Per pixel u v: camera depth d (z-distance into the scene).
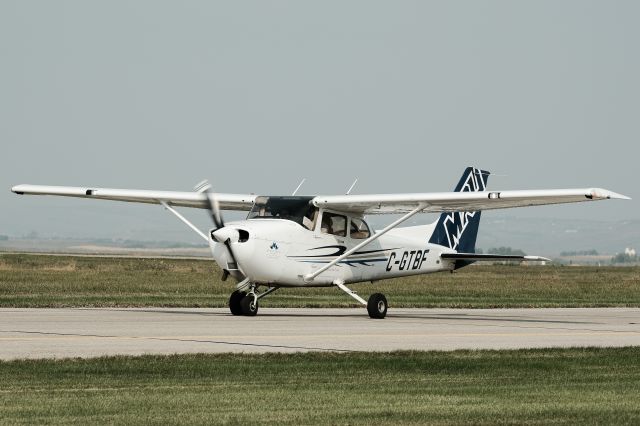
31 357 46.16
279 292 117.25
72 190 85.25
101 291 108.06
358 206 77.00
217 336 57.16
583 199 70.81
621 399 37.84
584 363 47.81
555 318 81.19
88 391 37.69
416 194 75.06
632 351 53.00
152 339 54.72
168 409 34.53
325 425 32.34
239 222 74.06
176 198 81.88
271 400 36.53
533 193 71.31
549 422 33.31
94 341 53.09
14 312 75.88
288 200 76.62
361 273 80.19
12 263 193.00
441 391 39.09
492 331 65.06
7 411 33.69
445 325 70.06
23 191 86.69
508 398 37.72
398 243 83.62
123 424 31.94
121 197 84.06
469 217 90.94
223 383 40.19
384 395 37.94
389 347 53.25
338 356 48.19
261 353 49.00
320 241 76.50
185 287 119.75
